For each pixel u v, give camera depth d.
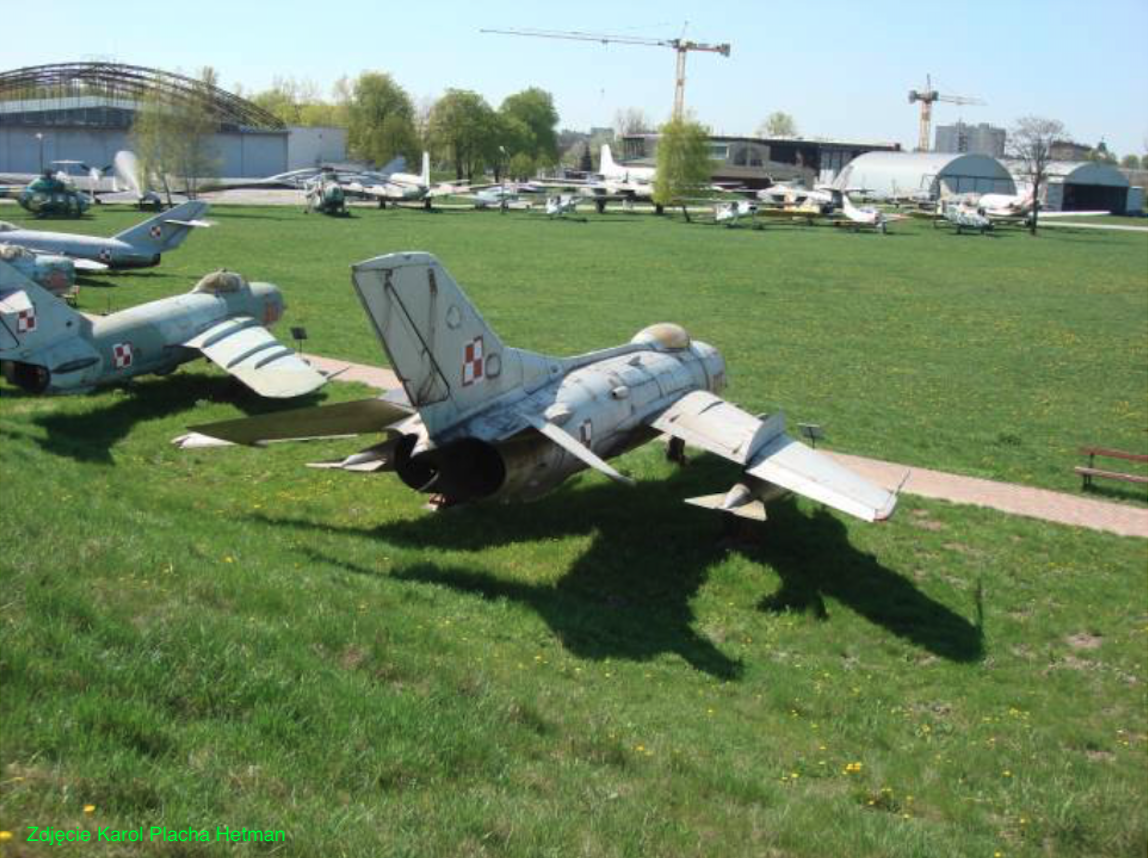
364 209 104.81
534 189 129.75
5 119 147.50
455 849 7.60
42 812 6.88
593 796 9.31
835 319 46.72
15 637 9.21
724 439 19.25
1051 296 57.44
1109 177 165.50
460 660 12.61
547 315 44.06
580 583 17.67
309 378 25.03
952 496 22.72
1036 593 18.41
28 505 14.48
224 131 142.75
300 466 22.11
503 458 16.56
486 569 17.47
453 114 177.62
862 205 150.75
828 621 17.22
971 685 15.56
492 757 9.67
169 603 11.41
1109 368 38.09
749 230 96.56
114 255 47.75
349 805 8.05
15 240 46.19
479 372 16.88
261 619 11.86
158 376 28.33
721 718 13.22
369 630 12.41
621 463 23.27
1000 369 37.19
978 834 10.97
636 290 52.97
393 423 16.98
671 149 112.88
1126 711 15.08
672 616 17.02
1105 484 24.30
